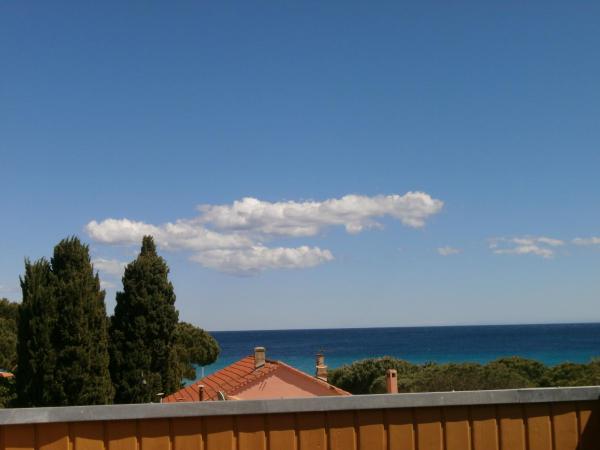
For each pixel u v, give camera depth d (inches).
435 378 1738.4
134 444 214.8
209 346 2055.9
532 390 235.9
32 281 928.9
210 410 218.2
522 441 234.2
